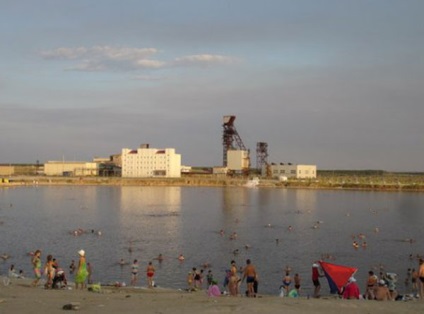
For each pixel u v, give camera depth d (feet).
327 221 397.19
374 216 443.32
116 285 156.25
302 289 169.48
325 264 124.88
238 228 346.13
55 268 120.26
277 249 258.78
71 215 428.15
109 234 310.86
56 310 76.89
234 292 115.96
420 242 286.25
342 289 119.03
